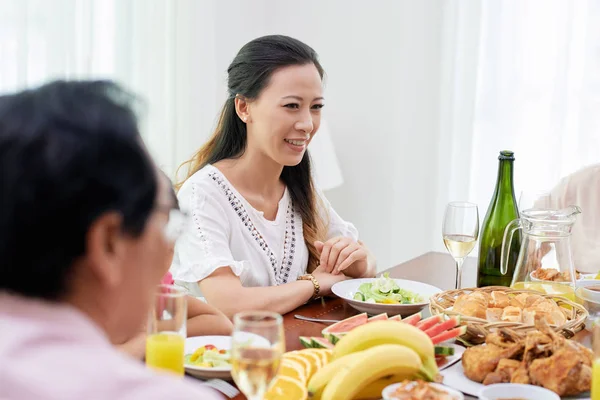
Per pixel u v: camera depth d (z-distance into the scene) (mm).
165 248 788
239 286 1960
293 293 1928
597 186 2615
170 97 3793
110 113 703
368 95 4098
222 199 2201
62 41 3254
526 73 3596
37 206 651
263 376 1062
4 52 3064
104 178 671
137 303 767
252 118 2227
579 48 3475
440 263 2545
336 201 4262
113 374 644
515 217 2137
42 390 613
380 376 1195
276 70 2150
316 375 1200
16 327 659
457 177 3805
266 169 2285
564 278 1771
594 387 1163
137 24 3588
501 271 2043
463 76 3734
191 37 3871
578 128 3506
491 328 1450
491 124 3699
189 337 1597
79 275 697
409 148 3953
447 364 1394
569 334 1526
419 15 3840
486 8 3654
